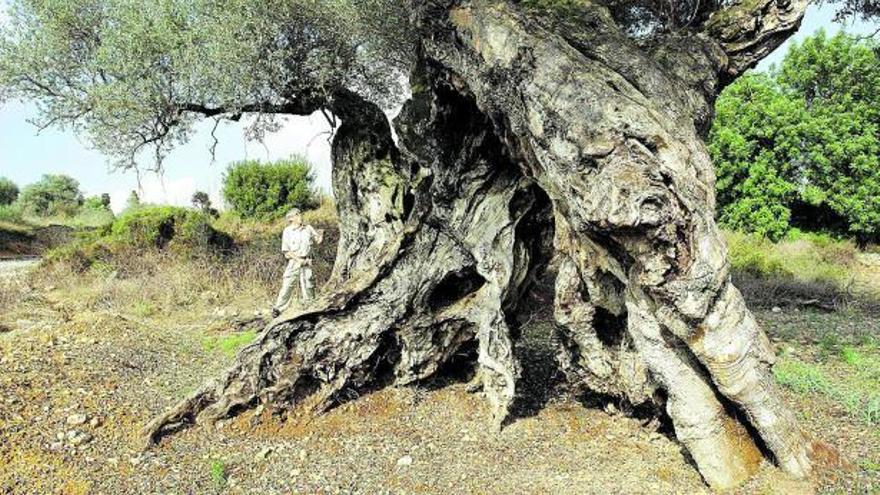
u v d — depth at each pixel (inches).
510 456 203.3
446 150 240.1
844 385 262.2
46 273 534.9
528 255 251.6
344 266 335.0
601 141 157.6
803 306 464.1
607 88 165.8
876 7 343.6
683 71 209.2
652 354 177.0
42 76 374.9
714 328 163.6
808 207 876.0
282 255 548.7
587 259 195.5
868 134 821.2
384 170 332.5
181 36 339.6
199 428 227.0
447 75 219.9
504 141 211.8
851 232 855.7
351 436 222.8
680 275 156.9
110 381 258.4
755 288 494.9
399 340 251.6
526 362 292.8
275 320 239.5
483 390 253.0
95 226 949.8
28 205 1183.6
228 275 504.4
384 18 306.0
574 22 210.8
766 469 177.6
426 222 249.4
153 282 485.4
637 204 148.2
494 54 187.6
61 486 185.8
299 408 240.1
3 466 191.2
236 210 774.5
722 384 169.2
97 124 355.6
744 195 846.5
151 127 371.9
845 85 861.8
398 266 248.5
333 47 344.2
